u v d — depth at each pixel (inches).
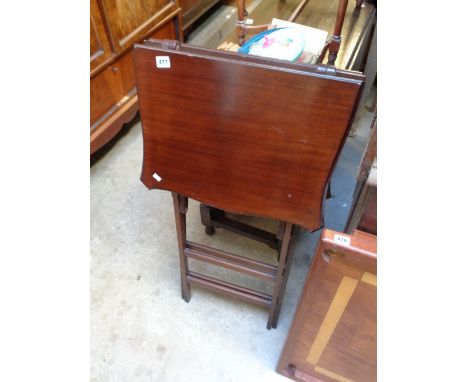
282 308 53.7
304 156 30.2
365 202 28.8
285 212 34.3
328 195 58.4
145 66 30.0
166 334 50.9
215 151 32.7
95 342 49.9
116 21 62.5
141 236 62.2
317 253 29.2
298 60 39.3
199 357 48.9
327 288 32.1
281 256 40.0
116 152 76.2
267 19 59.0
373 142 27.5
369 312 32.6
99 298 54.4
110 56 64.2
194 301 54.1
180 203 40.6
